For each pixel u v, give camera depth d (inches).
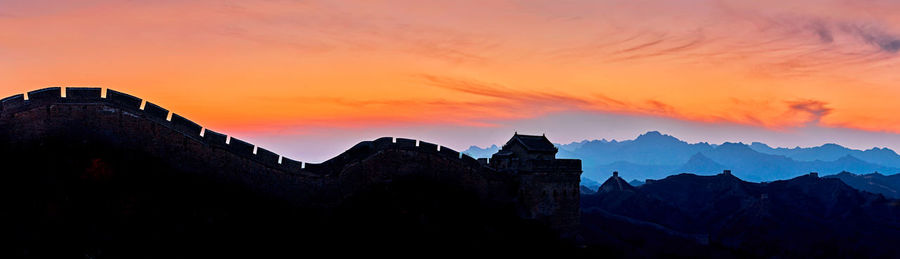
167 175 1887.3
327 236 2011.6
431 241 2082.9
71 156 1772.9
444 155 2423.7
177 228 1726.1
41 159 1743.4
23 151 1759.4
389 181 2285.9
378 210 2155.5
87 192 1691.7
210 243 1739.7
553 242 2452.0
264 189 2050.9
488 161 2792.8
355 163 2228.1
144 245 1640.0
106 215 1664.6
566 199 2657.5
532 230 2453.2
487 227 2281.0
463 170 2458.2
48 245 1526.8
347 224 2086.6
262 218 1932.8
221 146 1999.3
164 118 1936.5
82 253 1536.7
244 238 1815.9
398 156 2329.0
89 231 1605.6
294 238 1929.1
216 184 1972.2
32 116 1792.6
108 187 1728.6
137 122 1902.1
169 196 1806.1
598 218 5036.9
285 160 2094.0
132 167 1835.6
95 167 1756.9
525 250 2265.0
